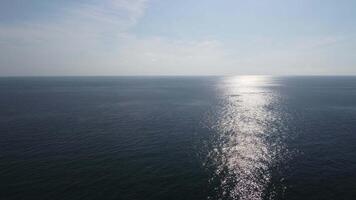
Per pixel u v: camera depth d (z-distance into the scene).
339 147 42.78
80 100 107.38
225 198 26.42
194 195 26.97
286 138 48.44
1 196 26.14
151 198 26.25
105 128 56.75
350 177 31.03
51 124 60.00
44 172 32.31
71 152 40.22
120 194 26.95
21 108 83.19
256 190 28.09
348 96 120.62
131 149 42.12
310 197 26.45
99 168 33.88
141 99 113.62
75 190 27.67
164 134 51.97
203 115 73.56
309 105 91.81
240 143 45.47
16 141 45.81
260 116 71.44
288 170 33.34
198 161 36.72
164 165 35.12
